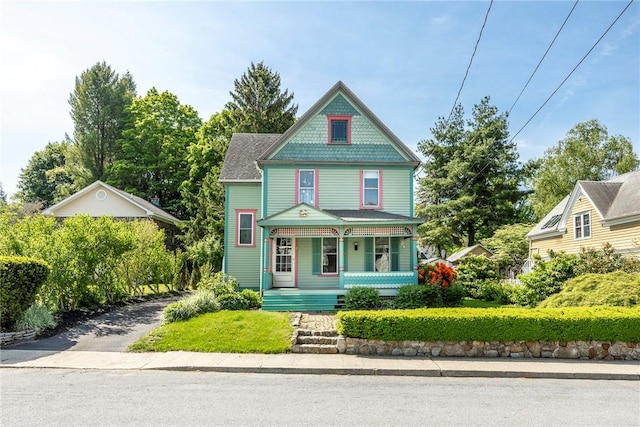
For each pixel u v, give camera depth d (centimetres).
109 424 546
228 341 1039
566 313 1002
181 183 3581
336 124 1778
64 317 1245
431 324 984
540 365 895
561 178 3625
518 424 570
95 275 1486
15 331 1066
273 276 1695
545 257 2562
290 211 1537
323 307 1456
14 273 1074
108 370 852
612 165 3625
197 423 555
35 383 750
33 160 4522
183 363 888
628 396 710
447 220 3388
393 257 1706
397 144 1767
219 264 2292
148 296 1798
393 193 1750
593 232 2075
